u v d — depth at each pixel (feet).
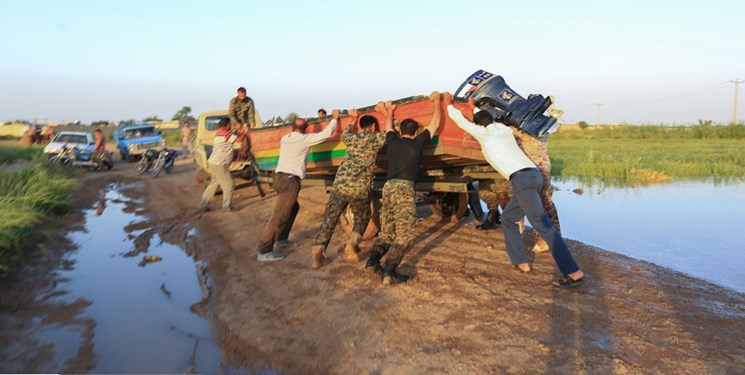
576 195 40.68
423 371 12.43
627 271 19.39
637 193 41.27
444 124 20.53
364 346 13.97
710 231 27.04
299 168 22.90
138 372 13.30
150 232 30.37
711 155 69.05
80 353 14.35
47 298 18.84
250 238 26.99
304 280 19.72
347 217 24.76
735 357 12.44
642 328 14.20
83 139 75.05
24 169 42.73
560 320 14.83
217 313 17.26
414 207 18.78
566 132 151.23
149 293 19.57
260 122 44.57
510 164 18.38
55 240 27.63
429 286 18.06
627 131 143.23
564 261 17.28
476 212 28.86
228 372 13.26
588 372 11.98
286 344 14.56
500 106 22.45
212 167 34.91
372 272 19.66
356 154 20.33
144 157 65.98
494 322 14.85
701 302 16.11
